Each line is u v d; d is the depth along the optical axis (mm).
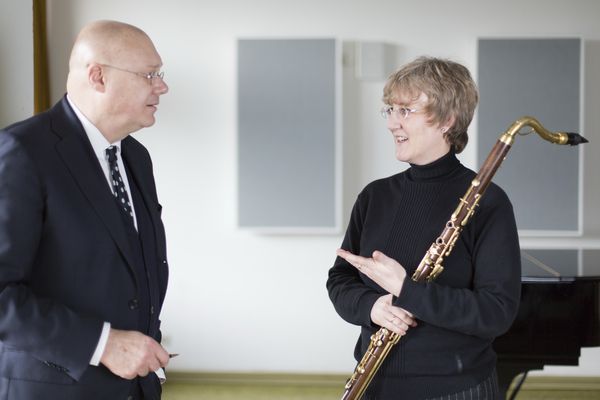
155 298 2301
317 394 5211
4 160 2012
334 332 5434
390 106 2262
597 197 5395
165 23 5320
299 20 5324
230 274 5426
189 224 5410
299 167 5320
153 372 2328
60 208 2055
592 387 5273
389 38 5336
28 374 2064
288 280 5426
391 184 2375
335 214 5340
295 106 5289
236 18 5316
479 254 2166
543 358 3732
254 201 5332
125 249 2141
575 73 5250
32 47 3953
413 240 2240
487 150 5297
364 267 2139
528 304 3719
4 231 1965
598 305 3736
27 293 1977
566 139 2152
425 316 2080
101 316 2100
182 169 5383
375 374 2223
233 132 5316
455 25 5320
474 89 2227
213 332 5445
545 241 5402
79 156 2127
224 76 5340
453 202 2230
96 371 2102
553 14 5320
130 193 2328
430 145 2225
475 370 2188
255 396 5172
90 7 5328
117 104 2156
